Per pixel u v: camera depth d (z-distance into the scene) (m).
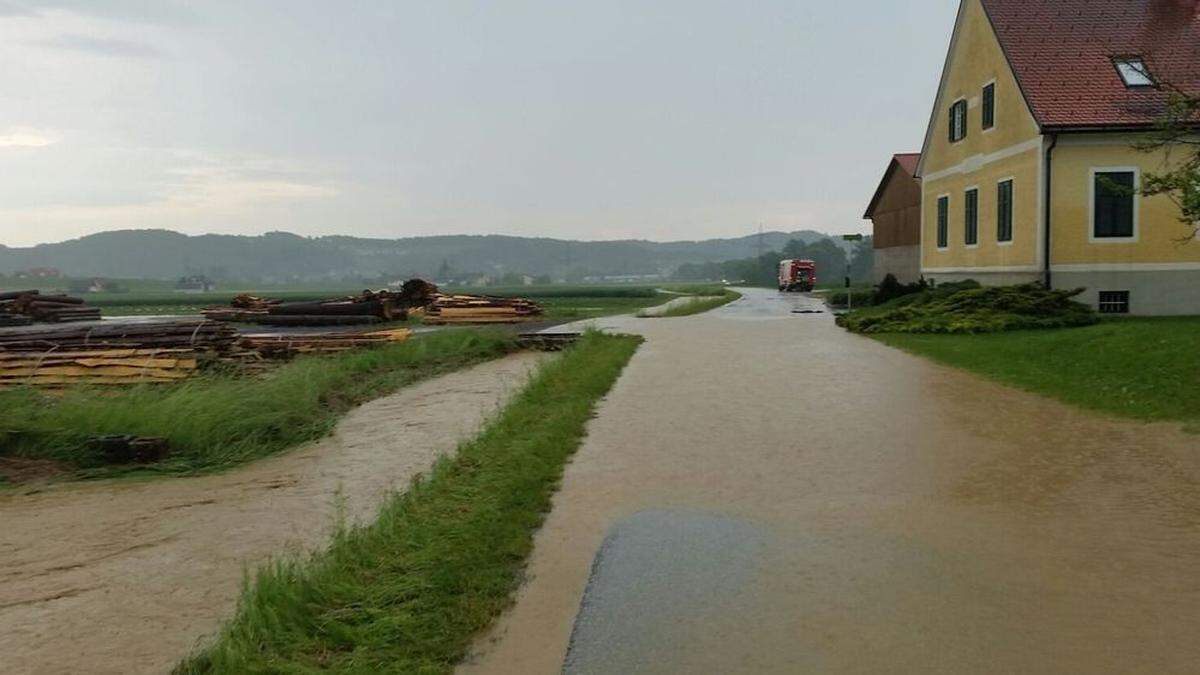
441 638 4.62
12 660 4.93
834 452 8.73
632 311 44.09
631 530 6.38
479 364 20.83
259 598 4.96
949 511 6.70
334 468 9.95
